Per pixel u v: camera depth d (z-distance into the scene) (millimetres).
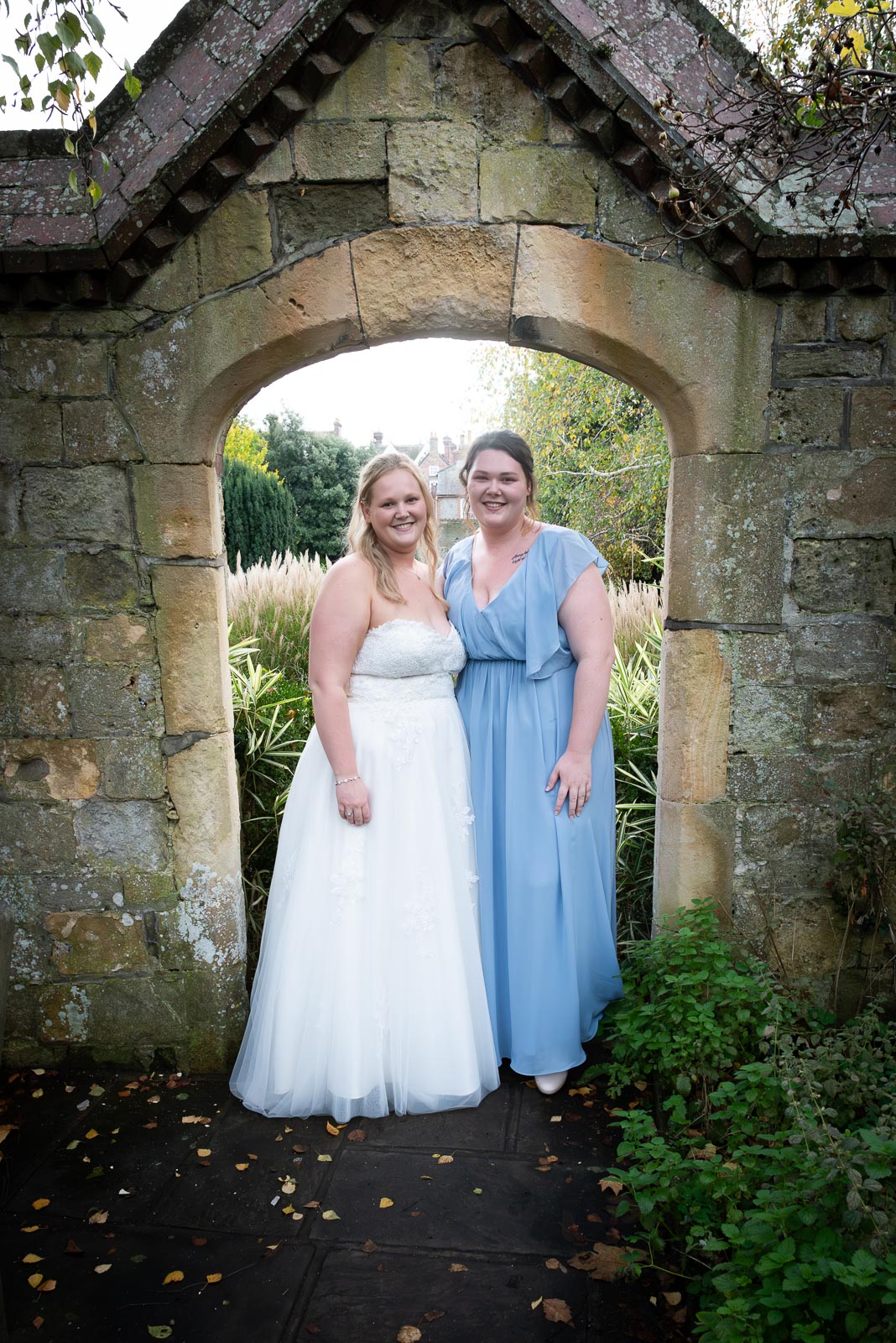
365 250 2279
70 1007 2625
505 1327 1728
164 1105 2482
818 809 2512
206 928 2588
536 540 2449
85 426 2379
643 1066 2385
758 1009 2340
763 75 2051
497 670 2492
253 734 3223
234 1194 2113
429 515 2508
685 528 2432
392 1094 2436
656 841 2695
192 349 2330
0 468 2406
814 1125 1643
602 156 2234
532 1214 2029
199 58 2359
